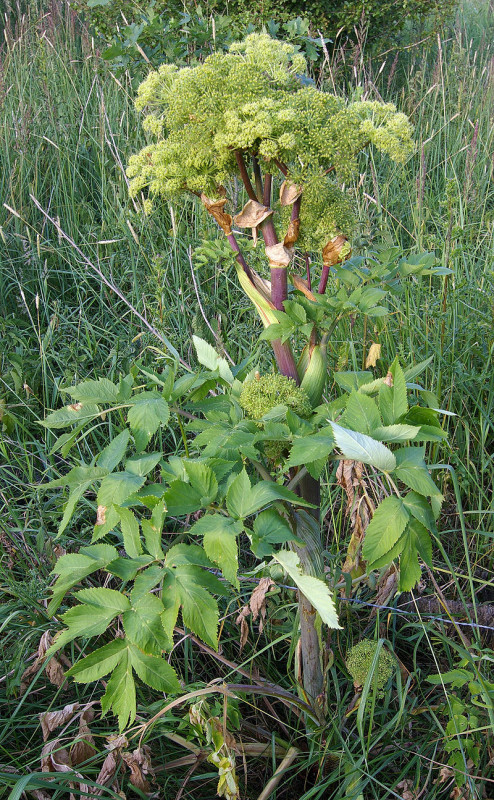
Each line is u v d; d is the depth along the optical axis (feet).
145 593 5.23
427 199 14.37
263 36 6.15
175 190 6.09
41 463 9.80
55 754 6.59
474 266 12.17
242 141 5.55
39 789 6.50
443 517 9.04
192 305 11.11
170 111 5.90
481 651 6.72
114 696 5.33
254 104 5.58
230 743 6.08
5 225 13.16
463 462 9.46
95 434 9.91
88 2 17.02
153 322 10.28
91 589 5.35
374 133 5.84
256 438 5.49
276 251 6.03
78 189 15.16
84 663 5.30
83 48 20.16
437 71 17.66
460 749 6.40
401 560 5.44
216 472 5.44
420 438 5.39
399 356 9.70
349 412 5.51
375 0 19.29
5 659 7.54
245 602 7.95
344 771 6.79
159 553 5.39
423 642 8.03
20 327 11.72
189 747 6.81
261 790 7.00
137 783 6.28
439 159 16.31
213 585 5.21
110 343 11.57
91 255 12.94
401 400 5.59
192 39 15.99
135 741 7.00
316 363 6.19
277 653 7.93
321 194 5.81
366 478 8.43
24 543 8.59
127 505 5.68
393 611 7.64
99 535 5.57
